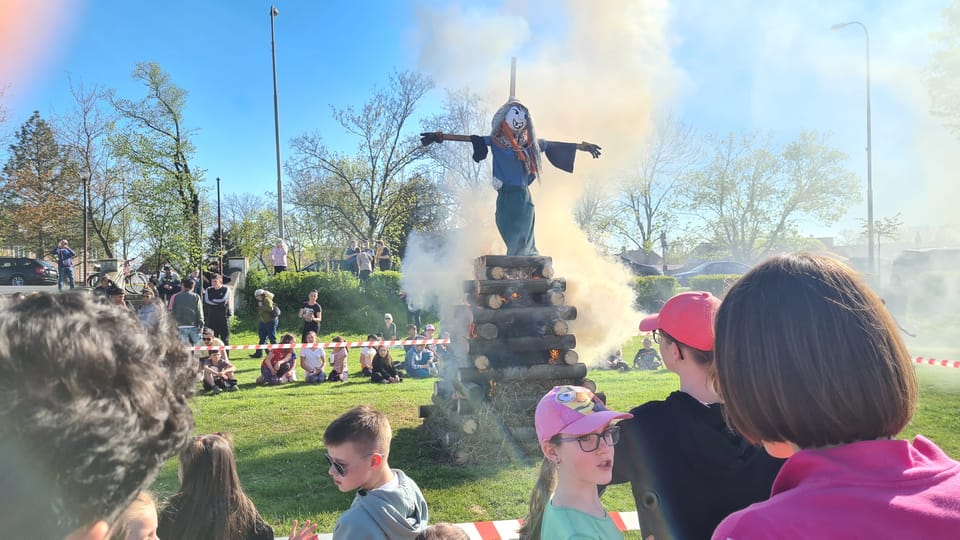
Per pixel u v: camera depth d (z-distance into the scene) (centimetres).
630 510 446
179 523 245
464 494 487
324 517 437
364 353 1204
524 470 547
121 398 74
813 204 3331
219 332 1361
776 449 105
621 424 205
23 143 3812
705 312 197
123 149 2692
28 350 68
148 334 85
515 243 676
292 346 1084
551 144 711
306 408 806
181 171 2742
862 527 81
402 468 557
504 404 602
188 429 89
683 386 204
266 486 500
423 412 650
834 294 95
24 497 66
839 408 89
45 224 3419
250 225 3488
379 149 3384
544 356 640
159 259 2822
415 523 272
